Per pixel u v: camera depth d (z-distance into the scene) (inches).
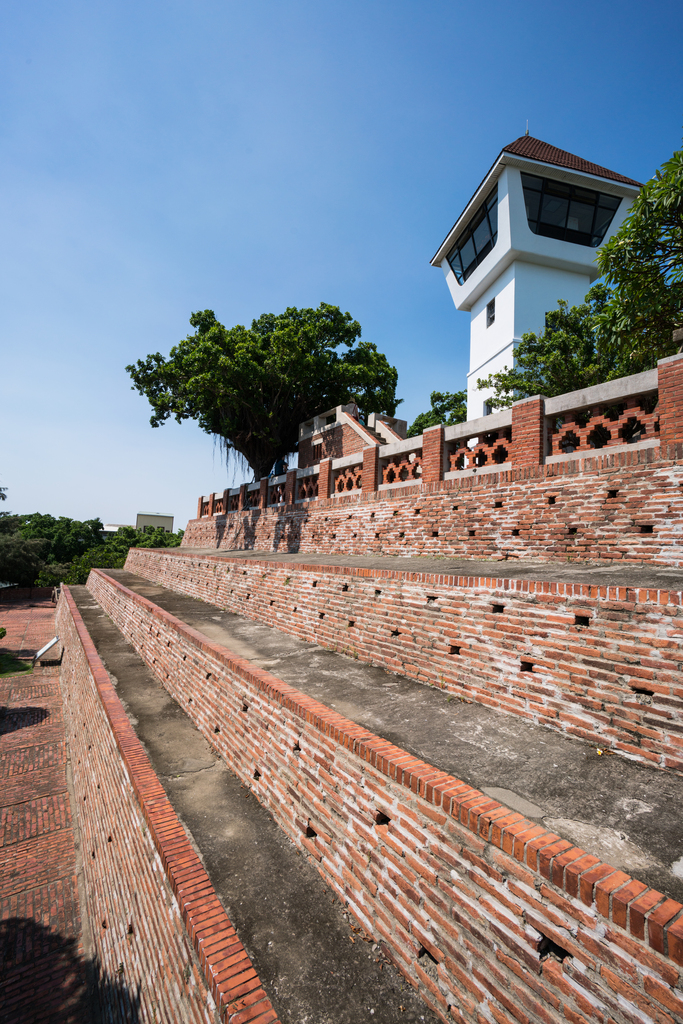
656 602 142.3
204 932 123.5
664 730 135.3
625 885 83.4
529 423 335.3
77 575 1679.4
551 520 312.2
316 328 869.2
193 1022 123.5
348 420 760.3
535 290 893.8
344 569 282.0
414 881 116.9
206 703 257.0
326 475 564.1
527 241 862.5
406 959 114.8
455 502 379.6
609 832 106.3
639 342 351.9
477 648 193.9
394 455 463.8
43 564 1784.0
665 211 293.4
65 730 563.8
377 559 408.2
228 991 106.8
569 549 300.7
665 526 257.4
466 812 107.4
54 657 862.5
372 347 987.3
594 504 290.7
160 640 364.8
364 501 482.0
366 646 255.8
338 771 148.9
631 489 274.2
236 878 146.8
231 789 199.8
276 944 123.3
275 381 837.2
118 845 233.8
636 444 283.3
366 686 212.2
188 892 137.1
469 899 103.7
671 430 263.0
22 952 270.1
